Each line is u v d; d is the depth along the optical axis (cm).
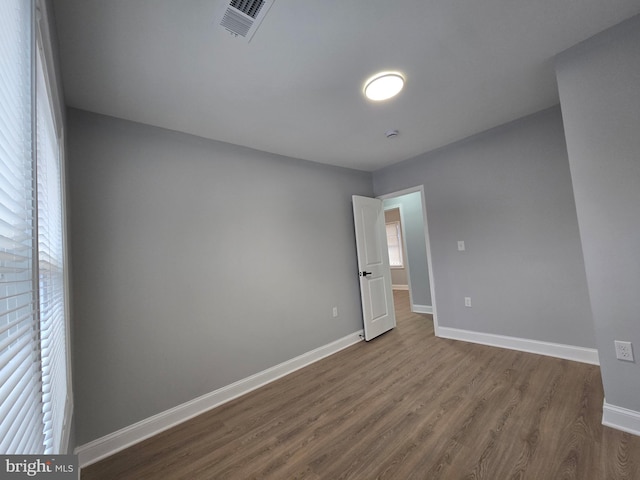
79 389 174
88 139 192
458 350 303
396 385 239
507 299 297
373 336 369
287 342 290
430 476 144
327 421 197
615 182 162
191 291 229
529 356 273
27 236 62
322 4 131
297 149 301
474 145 314
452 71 191
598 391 204
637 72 155
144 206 212
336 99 212
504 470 143
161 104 197
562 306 264
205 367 230
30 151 66
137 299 202
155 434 197
